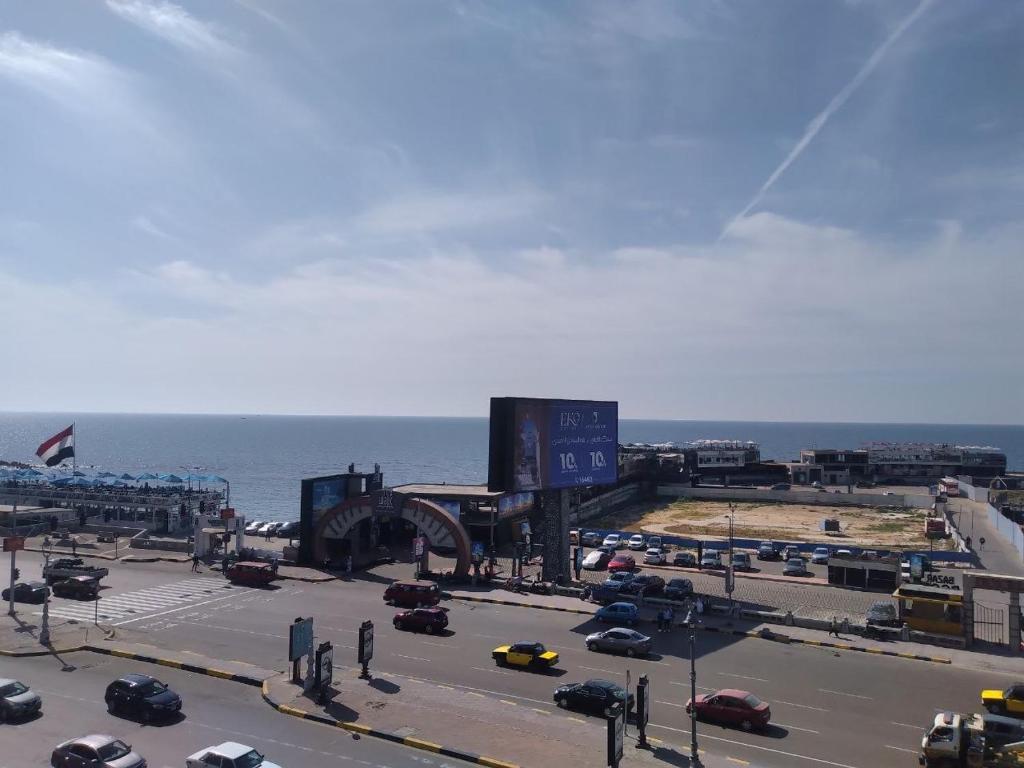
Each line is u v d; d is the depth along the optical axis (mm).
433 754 32594
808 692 41906
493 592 65938
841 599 67625
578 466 69000
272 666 44188
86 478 111125
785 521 122812
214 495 110188
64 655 46094
